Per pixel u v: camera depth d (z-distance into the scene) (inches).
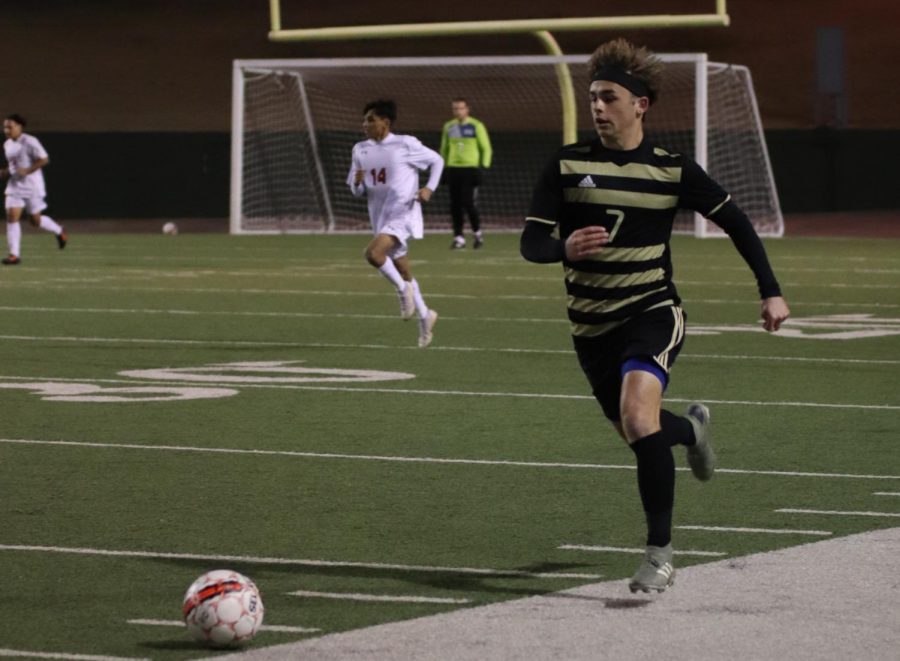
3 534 703.7
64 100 4965.6
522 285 2164.1
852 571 625.0
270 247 3063.5
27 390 1171.9
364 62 3398.1
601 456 903.7
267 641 533.0
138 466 872.3
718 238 3358.8
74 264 2559.1
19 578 623.5
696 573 624.4
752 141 3533.5
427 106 4756.4
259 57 5270.7
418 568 639.1
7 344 1466.5
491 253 2878.9
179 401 1117.1
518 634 537.6
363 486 815.1
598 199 623.5
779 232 3403.1
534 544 682.8
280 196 3796.8
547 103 4837.6
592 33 5492.1
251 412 1067.9
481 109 4808.1
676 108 4630.9
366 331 1593.3
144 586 611.2
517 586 609.3
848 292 2043.6
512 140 3959.2
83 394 1152.2
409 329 1611.7
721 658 507.8
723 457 895.7
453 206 3004.4
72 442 949.2
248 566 644.1
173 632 546.0
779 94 5265.8
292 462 884.6
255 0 5536.4
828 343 1481.3
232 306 1854.1
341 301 1921.8
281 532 708.0
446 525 722.2
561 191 631.8
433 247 3068.4
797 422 1025.5
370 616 565.0
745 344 1473.9
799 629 541.0
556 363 1337.4
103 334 1553.9
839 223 3740.2
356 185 1552.7
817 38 5073.8
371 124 1549.0
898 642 525.7
